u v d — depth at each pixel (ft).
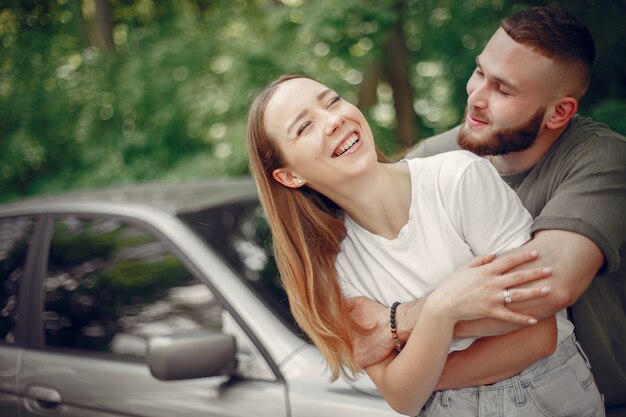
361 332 5.41
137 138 19.35
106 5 21.36
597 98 15.02
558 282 4.77
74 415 8.46
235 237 8.78
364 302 5.47
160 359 7.30
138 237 9.05
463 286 4.83
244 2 20.24
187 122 19.06
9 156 21.40
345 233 5.55
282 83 5.35
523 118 5.36
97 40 21.66
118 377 8.26
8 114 21.35
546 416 5.23
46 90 21.25
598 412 5.41
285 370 7.29
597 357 5.66
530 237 5.09
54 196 10.84
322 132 5.08
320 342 5.47
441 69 18.08
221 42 19.21
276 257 5.67
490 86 5.44
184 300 8.29
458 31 17.17
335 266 5.58
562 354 5.26
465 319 4.87
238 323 7.80
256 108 5.38
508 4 16.24
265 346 7.53
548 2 15.39
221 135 17.99
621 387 5.84
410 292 5.26
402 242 5.19
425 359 5.00
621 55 14.79
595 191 5.16
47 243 9.82
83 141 20.62
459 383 5.21
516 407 5.19
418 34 18.29
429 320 4.92
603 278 5.76
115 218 9.44
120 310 8.71
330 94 5.24
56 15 22.25
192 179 17.87
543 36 5.24
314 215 5.50
